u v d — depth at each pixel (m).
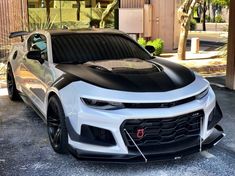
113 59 5.00
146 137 3.76
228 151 4.45
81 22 14.76
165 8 15.39
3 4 11.59
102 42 5.32
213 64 11.45
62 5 14.27
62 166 4.02
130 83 3.92
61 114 4.09
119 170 3.92
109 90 3.79
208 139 4.22
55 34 5.29
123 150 3.68
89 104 3.77
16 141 4.82
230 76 7.84
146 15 14.54
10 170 3.92
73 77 4.16
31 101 5.59
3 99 7.12
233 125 5.44
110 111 3.68
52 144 4.45
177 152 3.82
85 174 3.82
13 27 11.76
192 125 4.00
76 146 3.86
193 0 12.27
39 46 5.46
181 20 12.47
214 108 4.38
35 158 4.25
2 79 8.83
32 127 5.41
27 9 11.99
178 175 3.80
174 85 4.02
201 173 3.85
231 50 7.75
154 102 3.70
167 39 15.66
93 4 14.88
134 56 5.25
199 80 4.41
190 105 3.91
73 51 5.03
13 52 6.74
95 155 3.75
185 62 12.02
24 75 5.89
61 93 4.09
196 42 14.71
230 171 3.90
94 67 4.44
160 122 3.74
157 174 3.83
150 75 4.17
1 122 5.66
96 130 3.74
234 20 7.52
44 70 4.86
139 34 14.42
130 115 3.63
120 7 14.34
